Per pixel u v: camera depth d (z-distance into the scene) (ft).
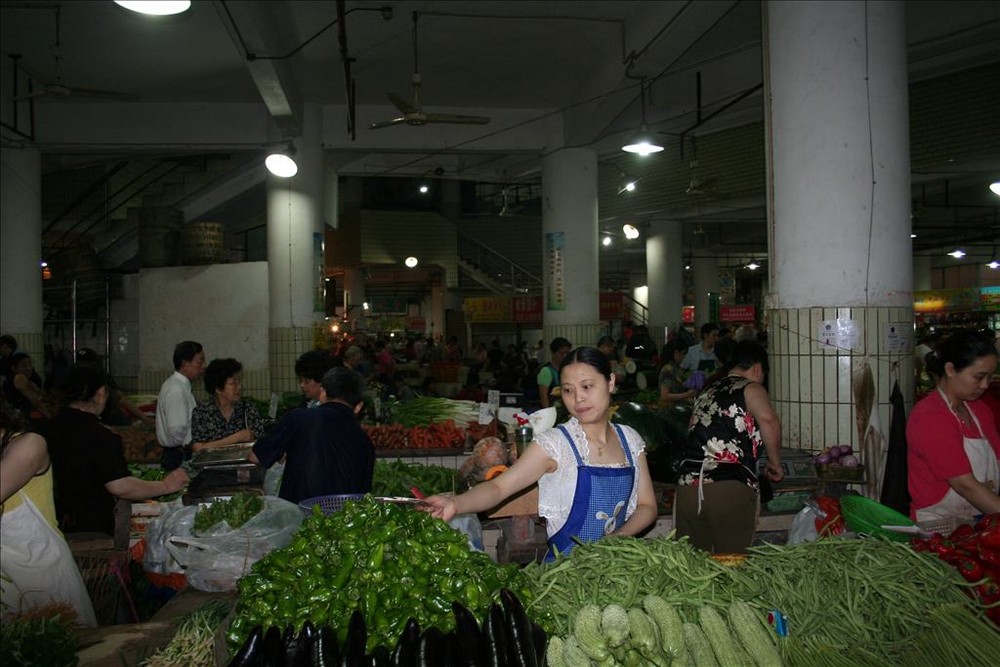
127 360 44.47
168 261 42.32
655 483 16.89
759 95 35.53
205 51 31.55
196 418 18.20
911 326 18.47
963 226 65.82
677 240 65.16
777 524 16.29
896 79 18.42
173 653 8.25
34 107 36.42
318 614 6.84
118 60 32.53
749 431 13.02
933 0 27.09
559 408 18.42
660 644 6.79
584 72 35.19
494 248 87.45
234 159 42.45
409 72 34.78
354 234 71.82
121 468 13.06
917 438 10.79
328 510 11.27
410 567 7.17
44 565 10.18
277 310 38.04
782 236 19.03
